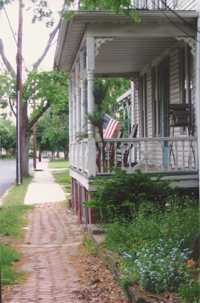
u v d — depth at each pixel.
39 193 21.08
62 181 27.38
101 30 9.38
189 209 7.95
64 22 9.77
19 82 25.28
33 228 11.69
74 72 14.52
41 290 5.91
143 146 14.84
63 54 13.02
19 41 25.12
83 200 11.89
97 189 9.02
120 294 5.57
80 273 6.86
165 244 6.23
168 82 12.50
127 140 9.57
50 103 29.70
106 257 6.98
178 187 9.07
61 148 71.25
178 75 11.30
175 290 5.15
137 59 13.33
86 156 10.46
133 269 5.65
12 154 96.50
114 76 15.76
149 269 5.36
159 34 9.50
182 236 6.72
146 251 6.02
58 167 48.84
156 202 8.77
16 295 5.69
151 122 14.17
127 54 12.55
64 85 29.62
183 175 9.53
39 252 8.58
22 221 12.66
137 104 16.34
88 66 9.44
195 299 4.75
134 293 5.02
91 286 6.04
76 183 14.19
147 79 14.65
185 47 10.71
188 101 10.62
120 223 8.34
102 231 8.55
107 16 9.09
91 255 7.93
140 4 14.39
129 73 15.74
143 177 8.88
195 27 9.53
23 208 15.79
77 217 13.55
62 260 7.82
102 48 11.67
